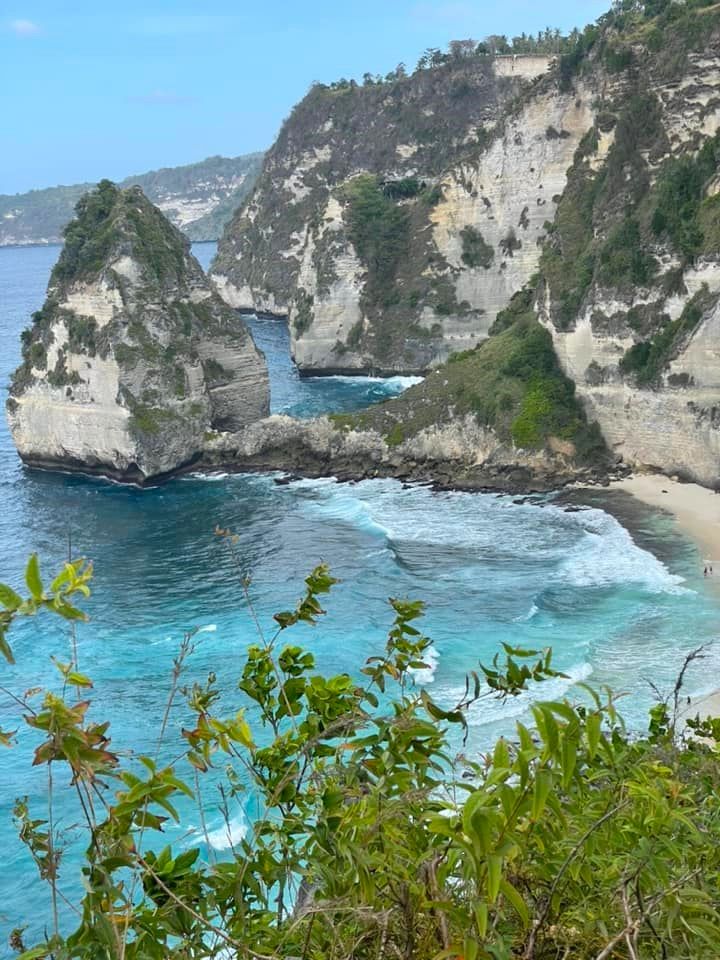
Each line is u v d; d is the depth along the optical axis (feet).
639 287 241.96
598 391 251.19
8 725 132.16
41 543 219.00
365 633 158.51
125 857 20.12
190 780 108.88
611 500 224.74
